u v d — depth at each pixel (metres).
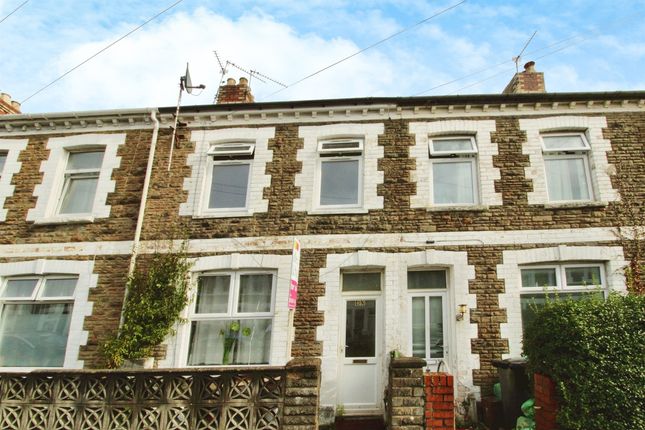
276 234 10.88
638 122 11.12
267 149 11.70
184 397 6.54
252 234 10.95
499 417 8.79
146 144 12.15
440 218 10.64
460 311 9.93
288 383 6.34
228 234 11.00
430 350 10.04
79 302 10.83
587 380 6.09
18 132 12.75
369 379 10.02
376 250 10.52
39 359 10.78
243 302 10.70
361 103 11.69
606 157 10.86
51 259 11.28
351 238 10.66
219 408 6.43
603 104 11.27
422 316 10.29
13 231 11.69
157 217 11.38
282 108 11.88
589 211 10.41
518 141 11.14
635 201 10.42
